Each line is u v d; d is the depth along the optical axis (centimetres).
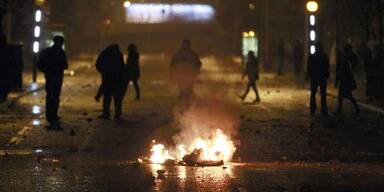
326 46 10575
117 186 2286
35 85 7388
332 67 10425
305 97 6494
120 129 3944
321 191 2223
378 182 2377
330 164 2761
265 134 3734
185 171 2570
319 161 2839
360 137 3644
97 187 2272
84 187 2273
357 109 4975
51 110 4019
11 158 2877
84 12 15000
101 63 4472
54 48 4038
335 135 3722
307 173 2547
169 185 2300
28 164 2727
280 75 10256
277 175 2497
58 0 12394
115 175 2488
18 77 6631
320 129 3991
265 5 12100
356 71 8856
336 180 2409
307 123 4309
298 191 2211
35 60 7712
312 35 7069
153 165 2709
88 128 3975
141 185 2302
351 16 8606
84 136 3619
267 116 4750
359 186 2305
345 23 9012
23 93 6362
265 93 7012
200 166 2689
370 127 4106
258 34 12575
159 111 5069
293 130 3931
